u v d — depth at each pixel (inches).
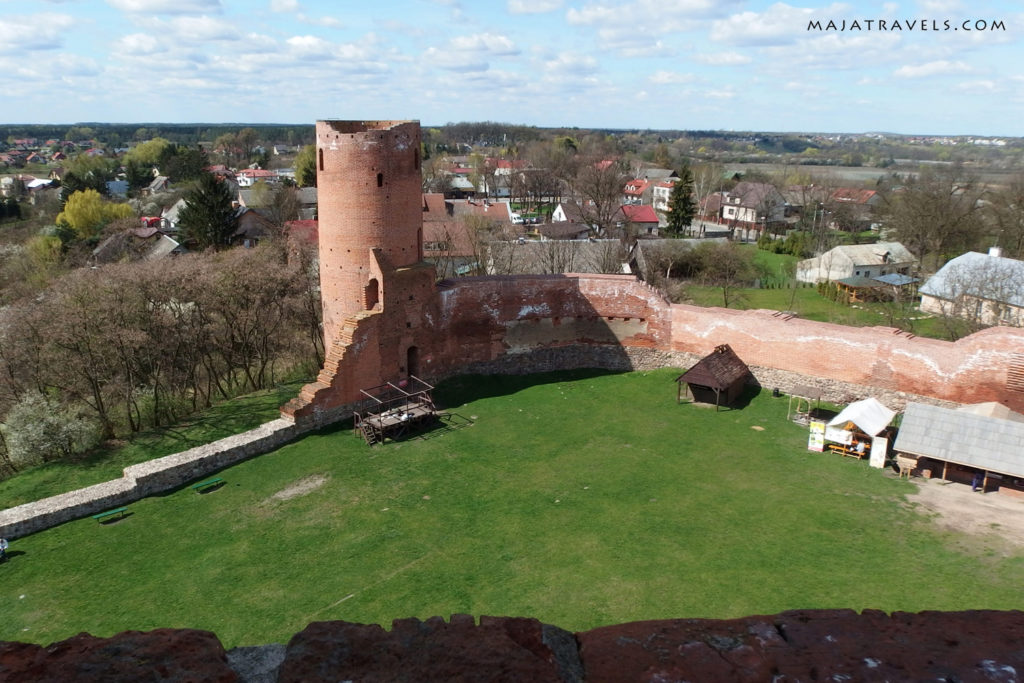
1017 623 170.2
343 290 1536.7
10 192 5708.7
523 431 1469.0
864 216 5211.6
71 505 1128.2
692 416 1541.6
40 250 2847.0
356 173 1450.5
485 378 1743.4
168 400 1652.3
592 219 3789.4
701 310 1756.9
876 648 160.9
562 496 1194.0
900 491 1204.5
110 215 3742.6
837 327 1585.9
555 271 2600.9
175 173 6284.5
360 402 1523.1
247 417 1588.3
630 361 1825.8
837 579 945.5
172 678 151.4
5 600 935.7
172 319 1668.3
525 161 7386.8
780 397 1635.1
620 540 1053.2
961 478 1250.6
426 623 175.9
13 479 1302.9
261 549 1045.8
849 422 1339.8
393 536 1074.7
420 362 1628.9
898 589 921.5
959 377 1411.2
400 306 1546.5
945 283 2684.5
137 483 1195.3
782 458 1338.6
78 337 1459.2
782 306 3024.1
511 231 2997.0
